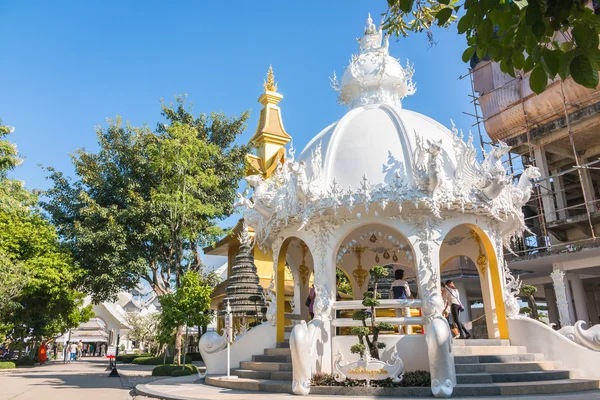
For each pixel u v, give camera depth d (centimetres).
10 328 2702
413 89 1644
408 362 1086
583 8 412
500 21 450
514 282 1370
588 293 3412
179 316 1870
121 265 2702
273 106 2678
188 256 3041
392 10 945
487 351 1162
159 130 3228
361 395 994
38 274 2569
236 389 1185
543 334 1212
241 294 1870
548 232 2497
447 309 1402
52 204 2962
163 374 1931
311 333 1116
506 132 2698
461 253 1590
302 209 1220
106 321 5300
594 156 2647
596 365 1121
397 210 1173
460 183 1170
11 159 2603
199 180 2564
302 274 1672
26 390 1362
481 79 2870
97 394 1246
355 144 1286
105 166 2972
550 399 875
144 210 2709
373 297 1088
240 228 2447
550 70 428
